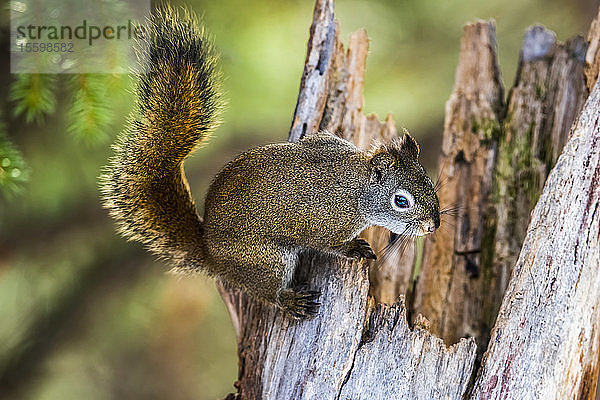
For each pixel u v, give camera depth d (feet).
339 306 10.52
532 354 10.37
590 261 10.40
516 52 11.64
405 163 10.62
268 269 10.59
